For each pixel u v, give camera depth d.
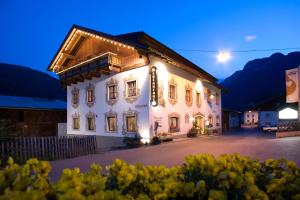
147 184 2.49
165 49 21.86
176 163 9.52
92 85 23.80
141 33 20.16
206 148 14.27
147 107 18.66
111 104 21.59
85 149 13.11
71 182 2.10
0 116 23.94
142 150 14.48
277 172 2.78
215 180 2.44
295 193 2.21
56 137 11.80
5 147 9.96
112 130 21.67
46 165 2.46
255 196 2.10
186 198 2.25
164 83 20.33
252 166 3.02
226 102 154.12
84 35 23.03
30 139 10.80
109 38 20.11
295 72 24.48
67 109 27.17
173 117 21.66
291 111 28.84
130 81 19.95
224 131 38.00
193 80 25.17
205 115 27.53
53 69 26.86
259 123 51.97
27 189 1.94
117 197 1.89
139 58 19.30
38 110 27.14
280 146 14.38
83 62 22.28
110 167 2.80
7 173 2.11
